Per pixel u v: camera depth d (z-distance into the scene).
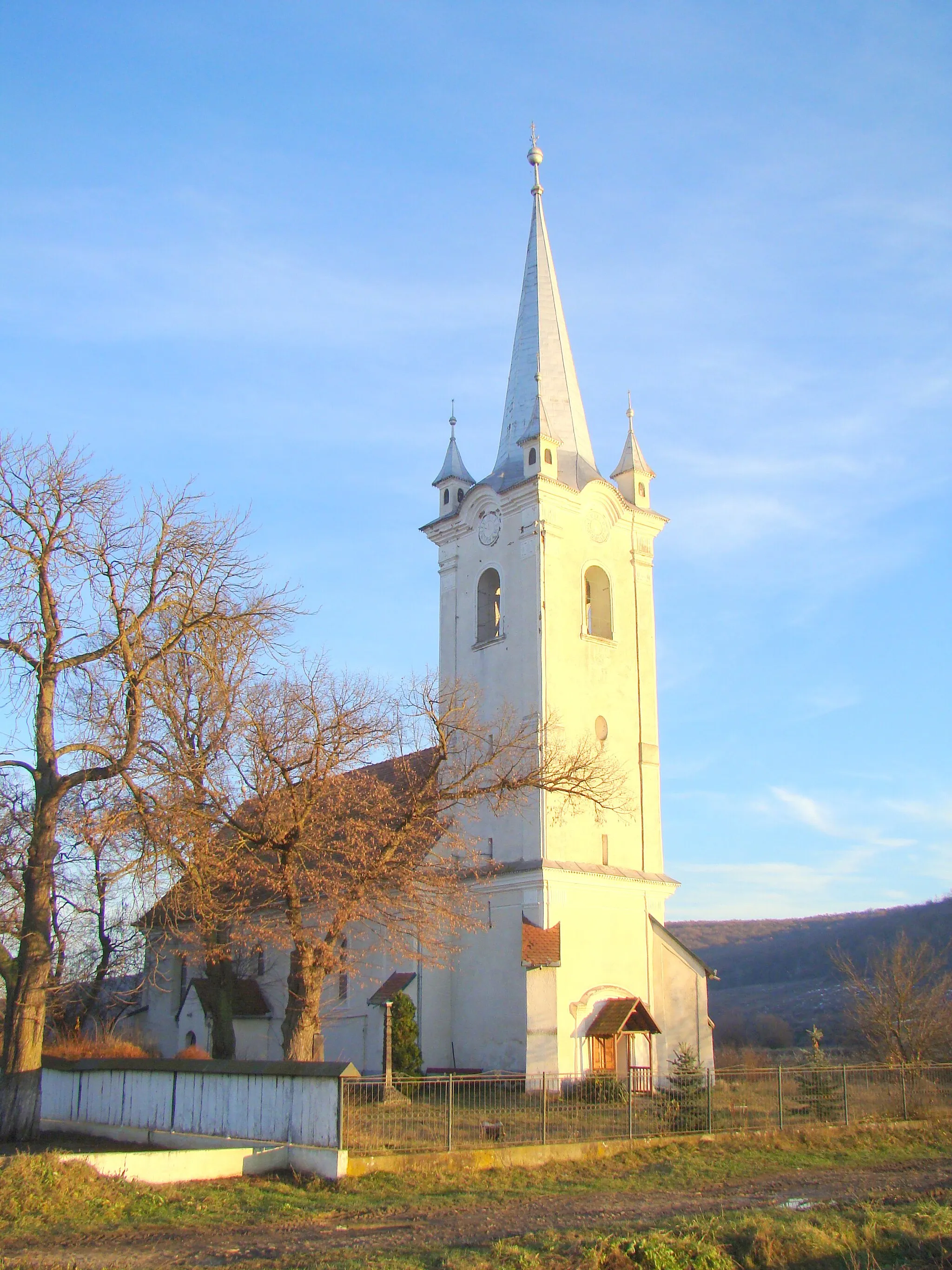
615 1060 41.25
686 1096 32.19
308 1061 27.34
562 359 49.78
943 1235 18.48
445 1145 26.33
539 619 43.72
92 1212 20.17
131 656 28.73
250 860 31.94
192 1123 27.73
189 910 33.78
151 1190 21.98
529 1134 28.95
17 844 34.00
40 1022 28.62
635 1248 16.95
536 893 40.97
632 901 43.50
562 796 42.19
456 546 48.62
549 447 45.38
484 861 43.12
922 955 58.53
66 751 29.09
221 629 31.00
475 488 47.62
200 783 30.69
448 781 40.56
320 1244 18.39
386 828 33.22
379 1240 18.78
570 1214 21.47
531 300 50.62
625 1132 30.08
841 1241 18.20
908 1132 33.91
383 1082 29.05
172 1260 17.09
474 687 44.56
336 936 31.97
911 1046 46.75
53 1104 33.12
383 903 34.44
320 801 32.16
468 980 42.78
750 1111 34.25
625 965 42.59
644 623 47.53
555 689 43.41
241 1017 49.09
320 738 31.31
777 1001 114.75
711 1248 17.28
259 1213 20.80
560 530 45.19
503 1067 40.41
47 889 28.91
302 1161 24.28
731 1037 95.44
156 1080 29.16
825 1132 32.56
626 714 45.75
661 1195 23.83
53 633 28.83
